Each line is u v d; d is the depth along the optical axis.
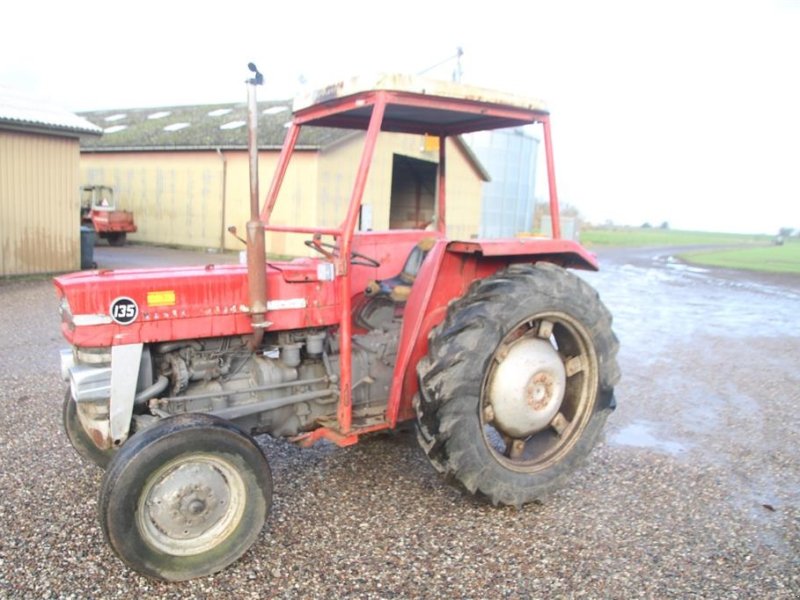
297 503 3.11
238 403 3.02
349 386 2.93
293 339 3.15
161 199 17.88
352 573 2.54
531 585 2.50
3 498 3.07
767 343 7.44
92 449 3.34
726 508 3.19
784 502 3.28
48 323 7.14
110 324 2.66
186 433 2.43
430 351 2.95
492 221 25.05
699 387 5.50
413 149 16.81
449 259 3.12
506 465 3.09
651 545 2.81
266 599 2.38
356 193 2.77
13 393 4.65
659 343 7.32
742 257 22.70
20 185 10.74
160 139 17.89
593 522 3.01
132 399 2.73
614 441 4.13
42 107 11.76
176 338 2.81
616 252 25.14
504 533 2.88
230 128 17.45
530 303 3.04
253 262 2.80
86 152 19.45
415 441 3.94
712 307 10.25
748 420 4.61
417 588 2.46
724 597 2.45
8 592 2.36
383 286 3.65
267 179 15.39
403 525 2.93
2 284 10.01
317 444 3.87
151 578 2.46
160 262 13.40
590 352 3.36
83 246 12.28
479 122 3.77
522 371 3.10
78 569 2.52
